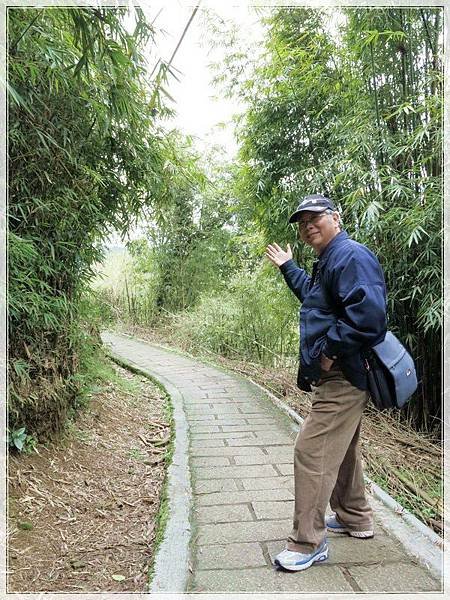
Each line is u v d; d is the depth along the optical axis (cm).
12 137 227
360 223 371
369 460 301
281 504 233
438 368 371
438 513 242
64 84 229
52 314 256
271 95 457
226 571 176
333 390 181
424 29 339
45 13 186
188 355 704
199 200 913
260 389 495
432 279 334
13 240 210
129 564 193
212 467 283
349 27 376
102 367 476
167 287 960
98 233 321
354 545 194
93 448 301
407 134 349
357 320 164
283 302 561
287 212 461
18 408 253
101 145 297
